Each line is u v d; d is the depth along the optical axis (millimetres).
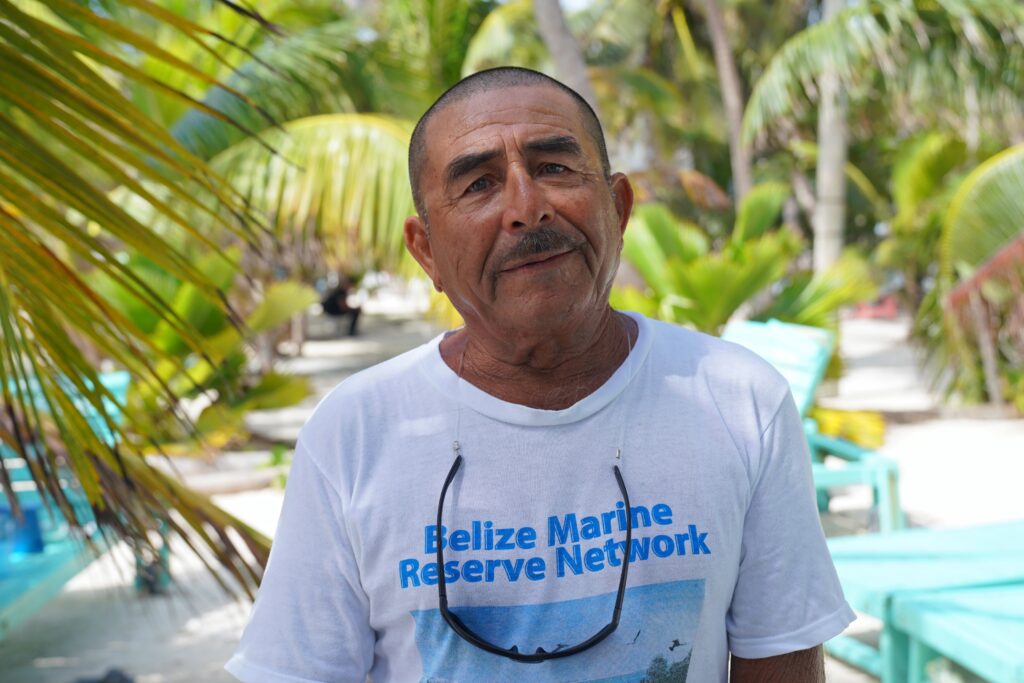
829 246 10453
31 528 3873
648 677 1210
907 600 2471
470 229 1216
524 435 1251
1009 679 2105
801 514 1285
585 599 1210
